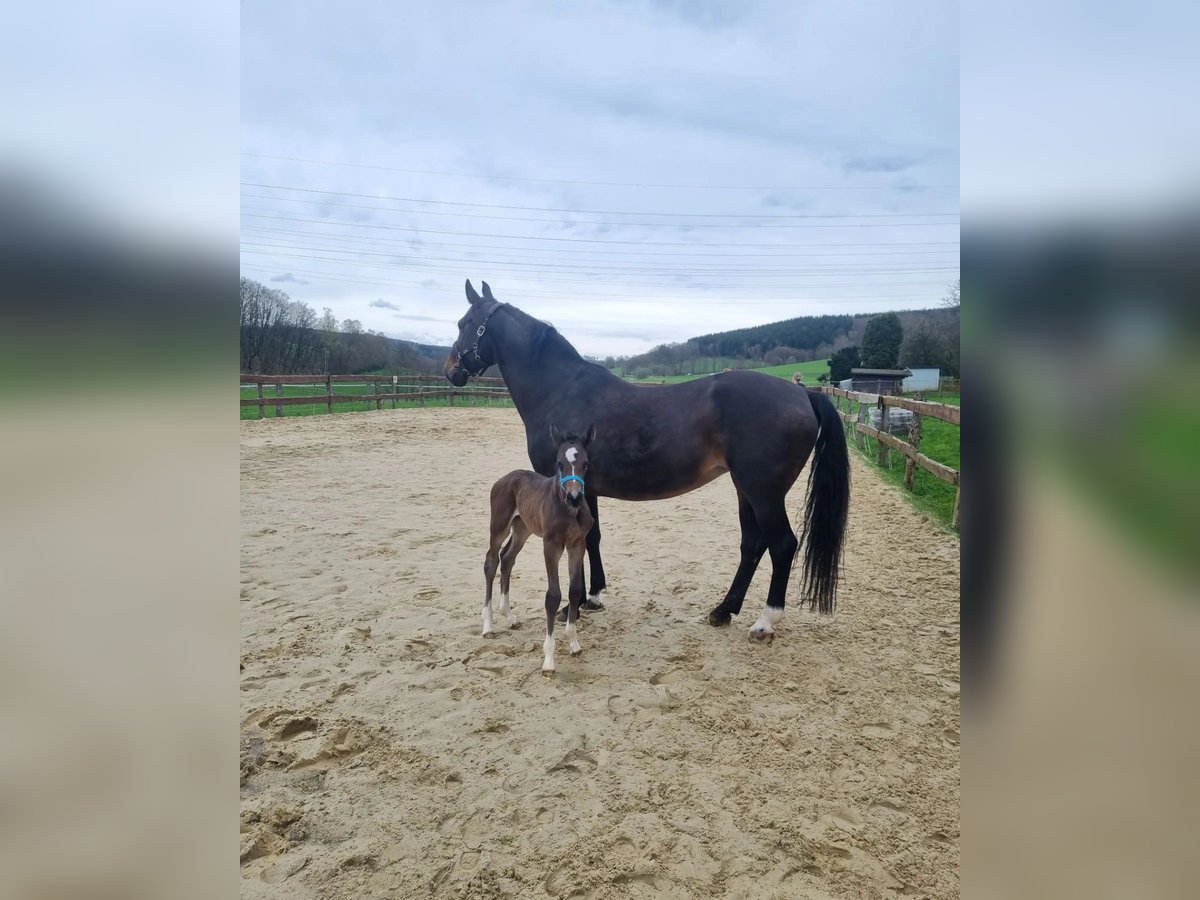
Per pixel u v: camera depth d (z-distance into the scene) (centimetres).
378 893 220
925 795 268
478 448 1298
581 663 389
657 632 437
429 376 2416
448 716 328
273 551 604
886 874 227
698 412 423
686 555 621
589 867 230
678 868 230
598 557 477
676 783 276
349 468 1046
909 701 343
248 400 1584
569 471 374
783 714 330
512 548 446
